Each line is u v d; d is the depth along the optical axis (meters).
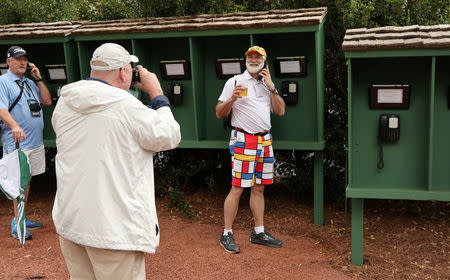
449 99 3.73
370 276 3.78
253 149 4.16
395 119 3.75
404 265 3.98
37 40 5.18
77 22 5.46
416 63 3.78
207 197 5.84
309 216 5.21
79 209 2.37
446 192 3.66
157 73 5.43
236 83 4.20
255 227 4.50
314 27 4.43
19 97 4.55
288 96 4.88
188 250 4.32
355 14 4.97
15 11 6.41
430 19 5.39
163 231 4.82
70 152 2.43
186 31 4.81
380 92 3.81
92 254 2.42
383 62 3.84
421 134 3.83
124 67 2.55
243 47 5.10
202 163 5.65
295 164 5.59
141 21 5.22
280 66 4.89
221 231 4.84
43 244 4.47
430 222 4.97
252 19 4.70
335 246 4.40
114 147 2.38
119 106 2.40
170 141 2.50
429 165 3.69
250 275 3.82
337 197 5.45
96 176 2.35
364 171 3.98
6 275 3.83
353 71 3.91
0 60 5.72
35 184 6.59
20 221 4.32
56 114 2.52
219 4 5.71
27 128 4.62
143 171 2.47
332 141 5.21
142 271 2.53
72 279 2.60
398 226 4.89
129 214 2.38
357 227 3.93
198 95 5.12
